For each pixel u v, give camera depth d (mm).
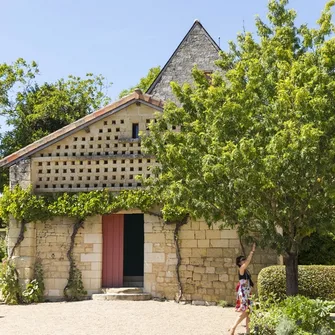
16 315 13680
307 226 10578
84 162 16891
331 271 14234
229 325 11969
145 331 11250
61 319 12844
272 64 11703
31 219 16594
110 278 16750
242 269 10906
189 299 15695
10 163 17078
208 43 21844
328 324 9438
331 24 12078
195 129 11766
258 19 13375
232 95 11117
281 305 9992
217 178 10445
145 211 16297
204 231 15945
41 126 32969
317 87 10031
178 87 12695
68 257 16500
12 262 16500
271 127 10547
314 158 9758
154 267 16094
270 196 10664
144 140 12461
